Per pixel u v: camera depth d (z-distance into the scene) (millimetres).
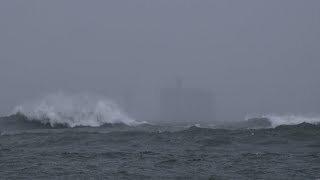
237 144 86750
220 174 57188
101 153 75438
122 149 81562
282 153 74438
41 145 88875
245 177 55531
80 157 70938
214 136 96125
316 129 102688
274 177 55375
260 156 71125
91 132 108938
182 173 57875
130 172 58406
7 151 78688
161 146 85250
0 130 133375
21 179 54125
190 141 90875
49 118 151375
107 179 54250
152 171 59156
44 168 60875
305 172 58156
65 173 57625
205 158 69688
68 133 107625
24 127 145000
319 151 76688
